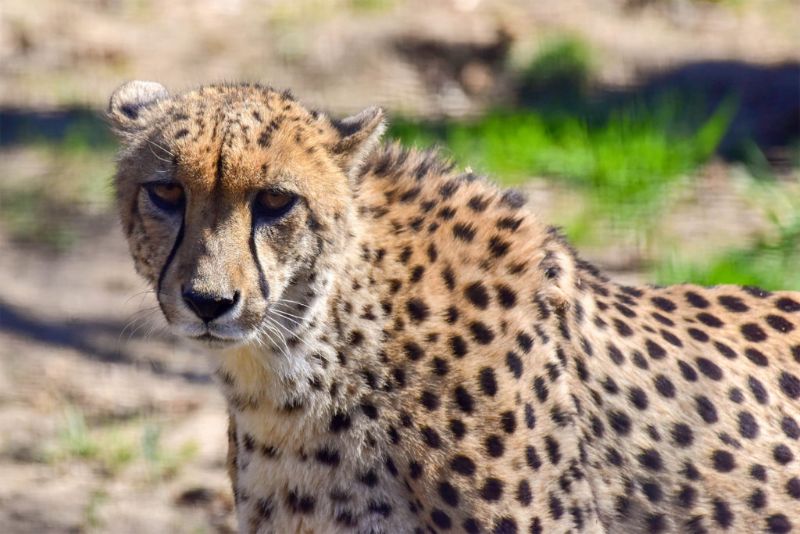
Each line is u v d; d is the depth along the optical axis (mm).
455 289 8516
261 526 8602
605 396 8703
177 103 8500
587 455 8602
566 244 9203
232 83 8992
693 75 22750
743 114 20812
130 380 14320
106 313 15867
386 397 8320
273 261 8102
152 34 25141
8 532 11516
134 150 8406
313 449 8367
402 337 8352
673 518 8836
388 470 8359
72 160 19969
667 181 17219
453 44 23906
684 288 9695
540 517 8328
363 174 8695
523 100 22516
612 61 23484
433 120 21016
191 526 11695
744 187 17438
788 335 9422
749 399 9039
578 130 19000
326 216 8258
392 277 8422
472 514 8266
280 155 8094
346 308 8289
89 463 12688
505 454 8258
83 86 23031
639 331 9039
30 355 14828
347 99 22438
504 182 17625
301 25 25000
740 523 8930
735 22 25547
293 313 8211
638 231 16312
